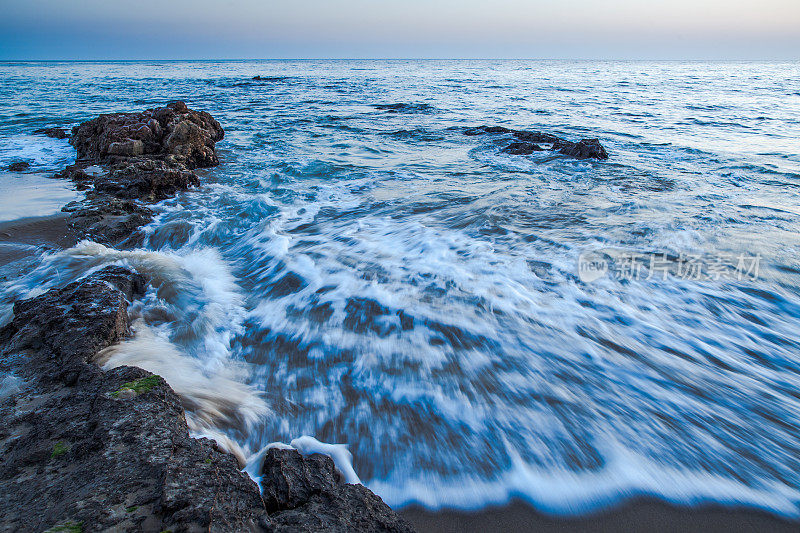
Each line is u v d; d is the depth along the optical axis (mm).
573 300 5492
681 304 5391
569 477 3125
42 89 40406
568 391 3973
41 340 3975
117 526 2047
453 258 6715
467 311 5258
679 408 3773
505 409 3764
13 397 3240
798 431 3545
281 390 4016
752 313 5199
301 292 5836
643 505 2934
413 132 19266
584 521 2834
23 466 2520
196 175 11094
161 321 4996
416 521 2830
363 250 7094
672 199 9492
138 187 9680
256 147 15891
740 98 32219
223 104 30062
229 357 4516
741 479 3115
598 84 48562
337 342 4734
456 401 3863
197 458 2590
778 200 9336
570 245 7113
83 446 2629
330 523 2418
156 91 40250
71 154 14508
